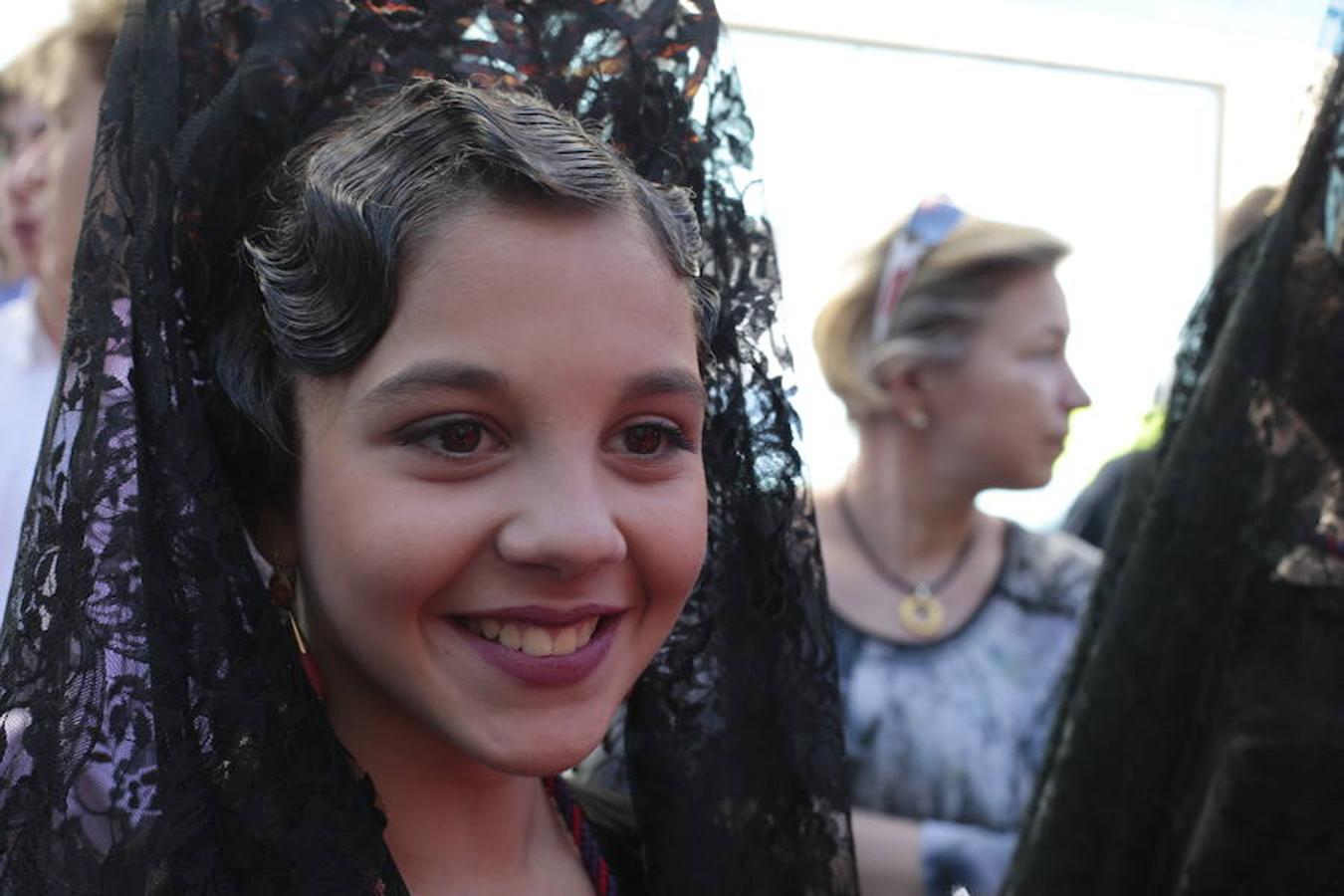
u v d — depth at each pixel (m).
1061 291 2.73
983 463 2.65
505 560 1.18
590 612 1.23
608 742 1.72
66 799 1.17
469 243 1.16
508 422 1.18
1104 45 4.10
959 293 2.64
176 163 1.27
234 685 1.20
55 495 1.23
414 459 1.18
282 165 1.29
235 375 1.25
